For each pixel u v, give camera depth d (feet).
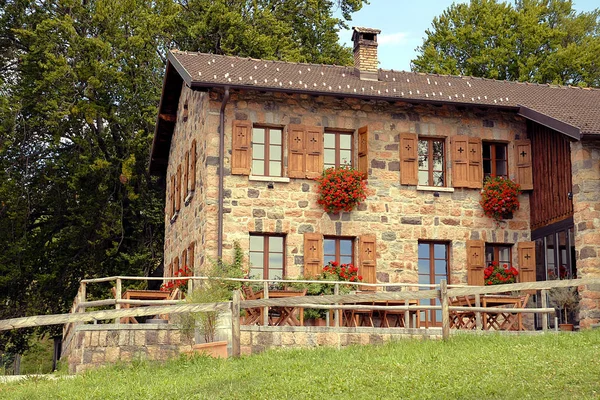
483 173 73.41
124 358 52.49
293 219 68.03
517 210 72.38
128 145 99.86
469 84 76.33
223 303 50.16
